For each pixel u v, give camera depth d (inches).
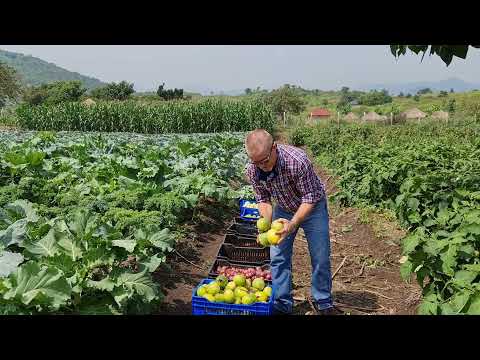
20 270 160.6
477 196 252.4
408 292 255.9
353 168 513.0
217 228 379.2
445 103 2485.2
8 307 155.2
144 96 3097.9
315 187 198.4
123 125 1494.8
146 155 452.8
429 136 1110.4
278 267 212.7
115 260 204.2
